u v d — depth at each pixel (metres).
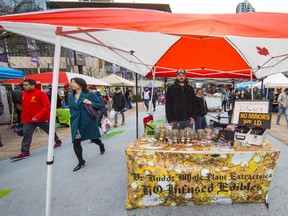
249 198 2.08
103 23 1.34
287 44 2.65
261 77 4.79
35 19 1.38
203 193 2.05
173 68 4.69
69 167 3.42
